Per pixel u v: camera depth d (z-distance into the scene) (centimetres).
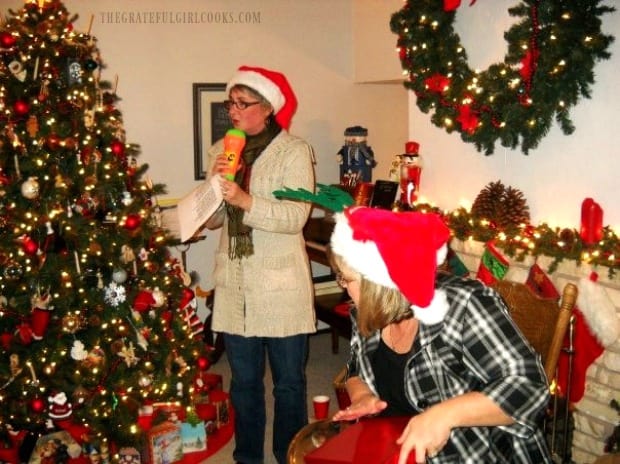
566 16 230
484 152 293
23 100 258
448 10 281
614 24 235
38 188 255
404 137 474
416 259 129
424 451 121
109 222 278
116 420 273
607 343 233
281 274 240
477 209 287
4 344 262
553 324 171
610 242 236
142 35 405
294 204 234
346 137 425
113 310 272
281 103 242
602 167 245
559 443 261
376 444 125
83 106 270
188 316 320
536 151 271
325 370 393
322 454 122
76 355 262
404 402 147
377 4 424
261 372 255
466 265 297
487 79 267
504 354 132
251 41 429
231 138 226
